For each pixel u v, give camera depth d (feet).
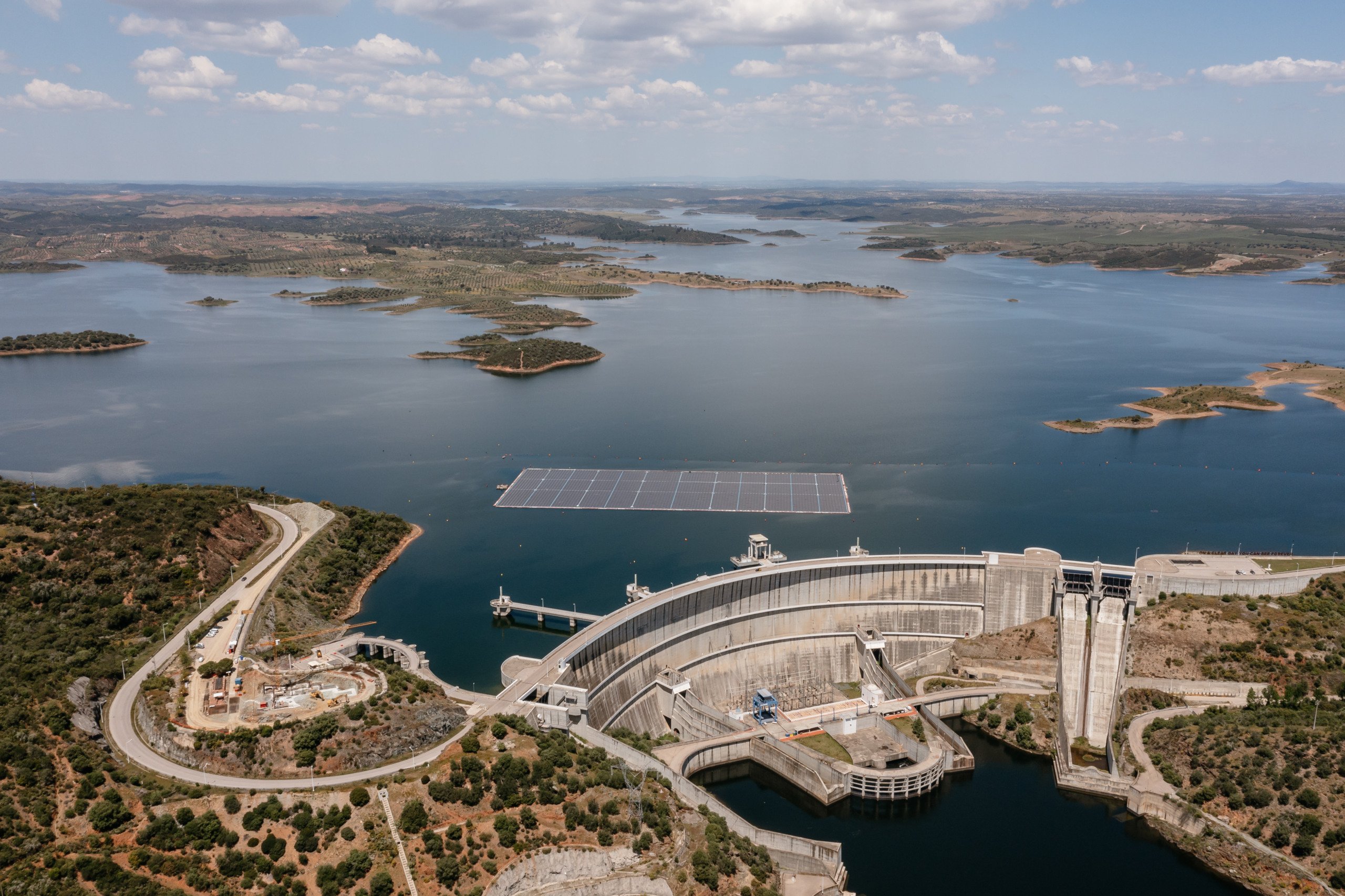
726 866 514.68
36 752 504.84
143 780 507.71
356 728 547.49
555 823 509.76
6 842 442.09
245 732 534.78
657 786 562.66
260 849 464.65
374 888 451.94
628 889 492.54
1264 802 580.71
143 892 428.56
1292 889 540.11
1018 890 552.41
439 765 531.09
